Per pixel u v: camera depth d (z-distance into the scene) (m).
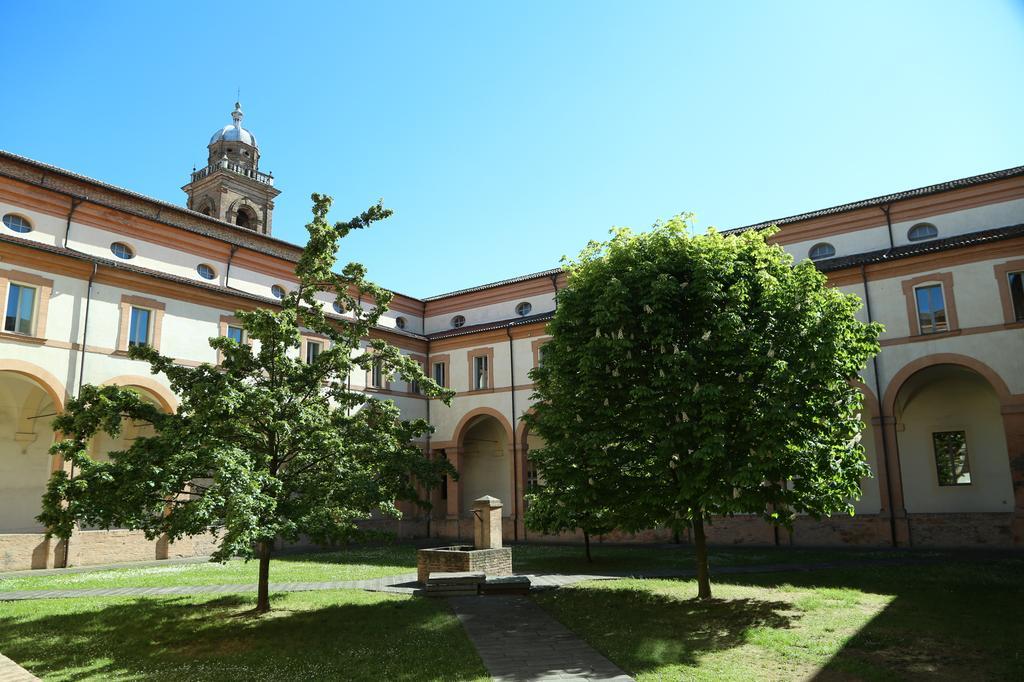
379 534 12.41
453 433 35.56
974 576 16.06
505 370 34.59
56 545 21.42
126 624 12.12
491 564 17.45
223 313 27.84
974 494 26.03
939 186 27.56
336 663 9.50
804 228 30.09
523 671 8.99
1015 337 22.72
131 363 24.55
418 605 13.88
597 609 13.21
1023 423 22.12
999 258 23.38
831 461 12.50
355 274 13.65
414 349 36.94
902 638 10.29
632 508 13.35
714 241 14.27
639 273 13.66
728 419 12.52
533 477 35.00
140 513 10.48
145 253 26.89
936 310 24.50
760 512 12.45
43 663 9.69
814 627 11.16
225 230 31.39
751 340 12.50
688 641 10.45
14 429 24.89
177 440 10.48
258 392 11.27
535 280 36.81
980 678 8.32
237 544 9.62
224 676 8.95
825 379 12.38
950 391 27.00
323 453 12.36
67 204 24.69
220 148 46.25
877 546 24.44
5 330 21.56
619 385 13.41
